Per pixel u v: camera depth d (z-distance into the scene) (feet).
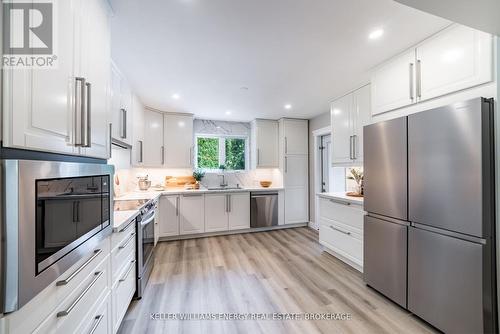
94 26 4.05
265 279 7.85
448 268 4.93
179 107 12.23
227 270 8.58
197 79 8.45
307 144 15.29
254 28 5.45
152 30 5.48
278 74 8.08
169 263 9.27
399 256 6.08
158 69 7.55
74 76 3.33
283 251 10.64
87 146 3.53
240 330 5.37
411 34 5.72
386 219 6.56
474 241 4.54
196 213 12.82
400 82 6.59
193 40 5.92
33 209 2.34
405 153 5.91
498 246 4.46
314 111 13.25
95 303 3.94
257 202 14.06
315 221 14.58
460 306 4.71
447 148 4.95
